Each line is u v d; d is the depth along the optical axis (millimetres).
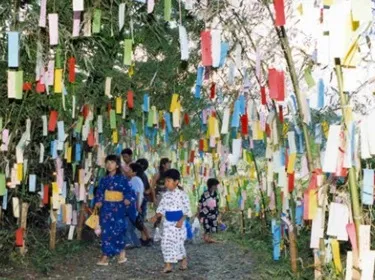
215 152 9086
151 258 7281
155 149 11219
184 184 12820
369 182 3533
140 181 8133
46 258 6742
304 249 6434
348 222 3527
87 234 8633
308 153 4770
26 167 6309
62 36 5516
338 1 3191
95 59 6371
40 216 7852
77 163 7590
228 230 9617
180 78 7094
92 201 8594
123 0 5543
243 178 9227
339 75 3385
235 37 5301
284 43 4691
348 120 3355
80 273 6402
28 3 5512
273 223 6105
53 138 6926
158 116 7938
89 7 5359
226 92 6727
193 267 6684
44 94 6043
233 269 6473
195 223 8750
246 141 7941
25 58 5754
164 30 6109
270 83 4270
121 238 6867
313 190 4137
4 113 6000
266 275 5875
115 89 7090
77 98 6723
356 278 3455
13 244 6555
